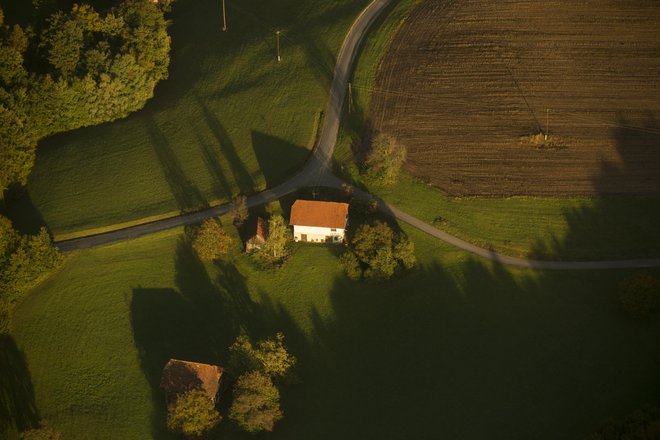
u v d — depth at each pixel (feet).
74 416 365.81
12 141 463.42
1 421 369.71
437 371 365.40
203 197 458.09
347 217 428.15
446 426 344.49
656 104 474.49
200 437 339.36
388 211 437.99
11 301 409.90
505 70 504.84
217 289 410.72
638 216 416.67
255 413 336.70
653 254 398.83
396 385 362.53
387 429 346.33
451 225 426.92
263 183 460.55
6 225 413.59
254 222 428.56
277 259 419.95
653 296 365.20
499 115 480.23
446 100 492.95
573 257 403.75
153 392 369.91
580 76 496.23
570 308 381.40
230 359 361.92
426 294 396.37
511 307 386.11
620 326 370.53
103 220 451.12
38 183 477.77
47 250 418.92
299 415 354.95
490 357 367.25
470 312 386.32
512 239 415.23
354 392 361.71
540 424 340.18
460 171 453.58
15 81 499.51
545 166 449.48
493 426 342.03
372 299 396.98
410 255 402.31
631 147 452.76
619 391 346.13
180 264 424.46
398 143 471.62
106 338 394.52
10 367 388.57
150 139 498.28
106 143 499.10
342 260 405.59
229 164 475.31
